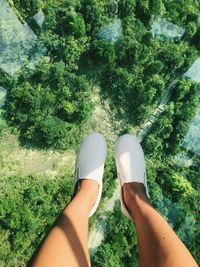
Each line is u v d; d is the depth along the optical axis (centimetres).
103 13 2147
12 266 2052
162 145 2331
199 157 2380
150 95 2225
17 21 2025
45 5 2083
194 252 2275
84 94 2166
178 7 2281
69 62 2130
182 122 2289
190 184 2303
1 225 2014
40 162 2162
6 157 2112
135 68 2225
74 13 2086
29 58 2080
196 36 2348
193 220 2270
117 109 2275
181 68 2327
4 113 2084
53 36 2095
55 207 2105
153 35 2267
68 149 2209
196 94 2314
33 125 2114
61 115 2162
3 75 2045
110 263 2123
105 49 2106
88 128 2233
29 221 2019
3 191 2078
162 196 2244
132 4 2161
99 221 2186
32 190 2072
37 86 2102
